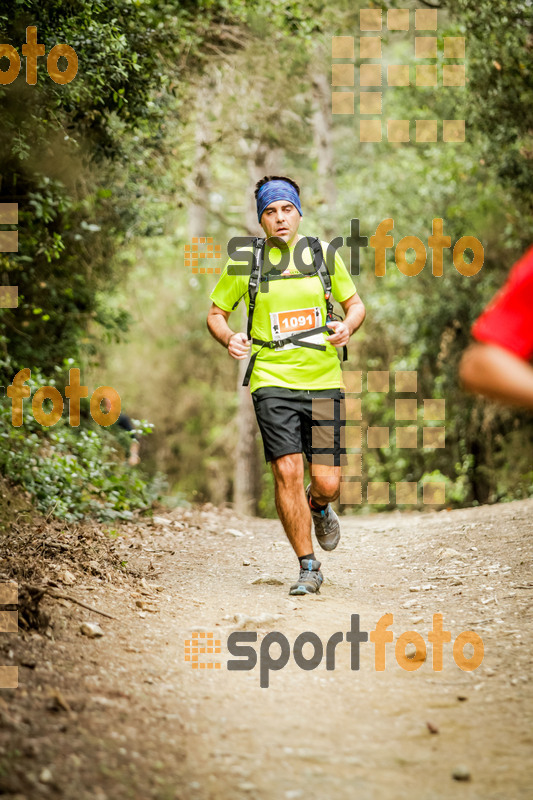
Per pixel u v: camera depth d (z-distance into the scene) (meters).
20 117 13.67
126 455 22.36
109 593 9.21
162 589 9.84
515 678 7.00
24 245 17.42
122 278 25.05
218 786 5.13
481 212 31.77
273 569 11.60
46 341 21.09
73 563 10.17
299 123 27.72
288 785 5.20
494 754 5.64
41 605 8.04
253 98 24.27
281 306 9.84
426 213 34.50
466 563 11.52
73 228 19.84
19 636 7.10
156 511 16.92
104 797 4.81
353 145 44.50
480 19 19.73
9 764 4.95
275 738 5.89
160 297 50.44
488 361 3.81
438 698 6.67
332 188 38.31
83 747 5.34
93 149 17.28
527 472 33.59
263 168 36.06
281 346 9.84
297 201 9.92
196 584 10.35
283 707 6.47
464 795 5.08
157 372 51.59
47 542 10.83
